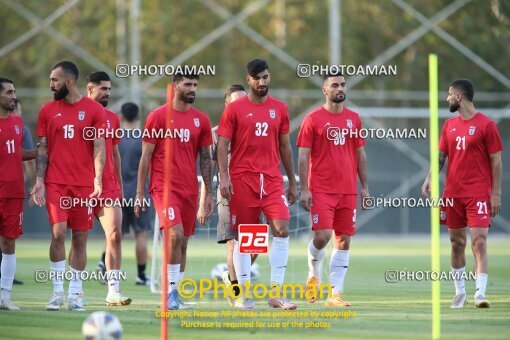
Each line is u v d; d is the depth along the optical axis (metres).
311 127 35.06
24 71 117.94
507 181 94.69
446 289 42.75
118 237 35.47
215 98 115.62
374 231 93.06
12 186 34.06
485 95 106.75
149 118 34.12
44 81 116.38
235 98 37.59
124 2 115.44
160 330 29.11
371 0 122.19
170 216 33.72
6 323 30.50
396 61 119.88
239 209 34.50
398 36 120.81
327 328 29.52
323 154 35.22
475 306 35.47
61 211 33.50
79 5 118.38
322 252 36.62
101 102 36.16
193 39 120.75
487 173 35.62
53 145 33.62
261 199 34.41
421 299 38.44
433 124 25.78
